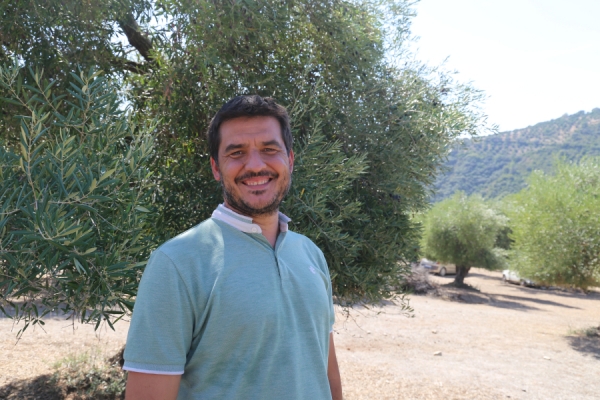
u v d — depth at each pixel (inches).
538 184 547.5
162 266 46.5
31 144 73.7
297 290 53.2
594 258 484.4
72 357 235.1
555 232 498.9
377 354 325.1
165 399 44.6
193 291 46.6
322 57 147.9
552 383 285.0
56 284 74.9
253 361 47.8
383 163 139.7
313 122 126.8
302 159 115.9
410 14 169.0
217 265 48.3
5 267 71.8
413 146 145.3
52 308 76.5
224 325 46.8
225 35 129.1
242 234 51.2
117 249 79.6
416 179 149.2
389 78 153.3
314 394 52.2
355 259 143.3
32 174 77.3
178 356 45.6
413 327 439.8
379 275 144.9
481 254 853.2
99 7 129.5
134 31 160.2
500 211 997.8
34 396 190.9
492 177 7780.5
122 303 80.0
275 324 48.8
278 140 54.6
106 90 92.0
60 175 74.4
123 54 151.6
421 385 255.0
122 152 100.0
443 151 153.0
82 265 72.4
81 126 87.1
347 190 139.2
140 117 150.1
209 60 123.2
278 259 52.6
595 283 487.5
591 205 488.7
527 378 292.2
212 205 133.0
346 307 151.1
